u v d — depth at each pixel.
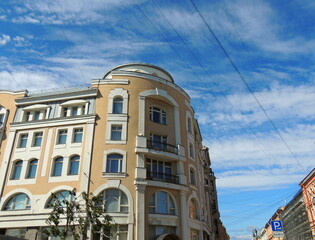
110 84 28.27
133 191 23.41
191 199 27.16
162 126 28.30
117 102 27.73
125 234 21.97
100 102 27.33
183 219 24.52
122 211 22.59
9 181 25.16
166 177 26.17
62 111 27.95
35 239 22.06
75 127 26.50
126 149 25.11
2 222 23.17
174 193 25.38
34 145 26.80
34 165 25.88
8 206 24.23
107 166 24.50
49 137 26.56
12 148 26.78
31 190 24.31
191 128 31.84
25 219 22.95
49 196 23.70
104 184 23.41
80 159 24.80
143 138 25.73
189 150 29.78
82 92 28.03
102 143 25.22
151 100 29.05
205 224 28.25
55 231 16.84
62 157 25.58
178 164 26.98
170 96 29.91
